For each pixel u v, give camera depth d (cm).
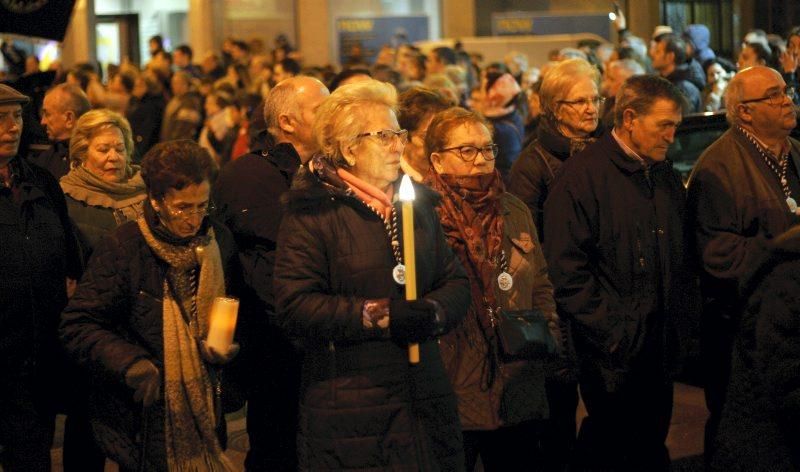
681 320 607
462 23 2408
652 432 614
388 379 462
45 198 566
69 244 589
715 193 613
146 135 1543
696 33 1439
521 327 523
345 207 470
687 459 723
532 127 1041
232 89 1562
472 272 539
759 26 2366
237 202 582
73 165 695
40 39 947
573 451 628
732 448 466
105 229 673
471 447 551
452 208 545
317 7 2447
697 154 927
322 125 481
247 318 545
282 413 579
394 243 470
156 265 511
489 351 533
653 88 597
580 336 607
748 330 463
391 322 451
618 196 599
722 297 616
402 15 2433
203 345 508
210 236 519
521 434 559
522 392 534
